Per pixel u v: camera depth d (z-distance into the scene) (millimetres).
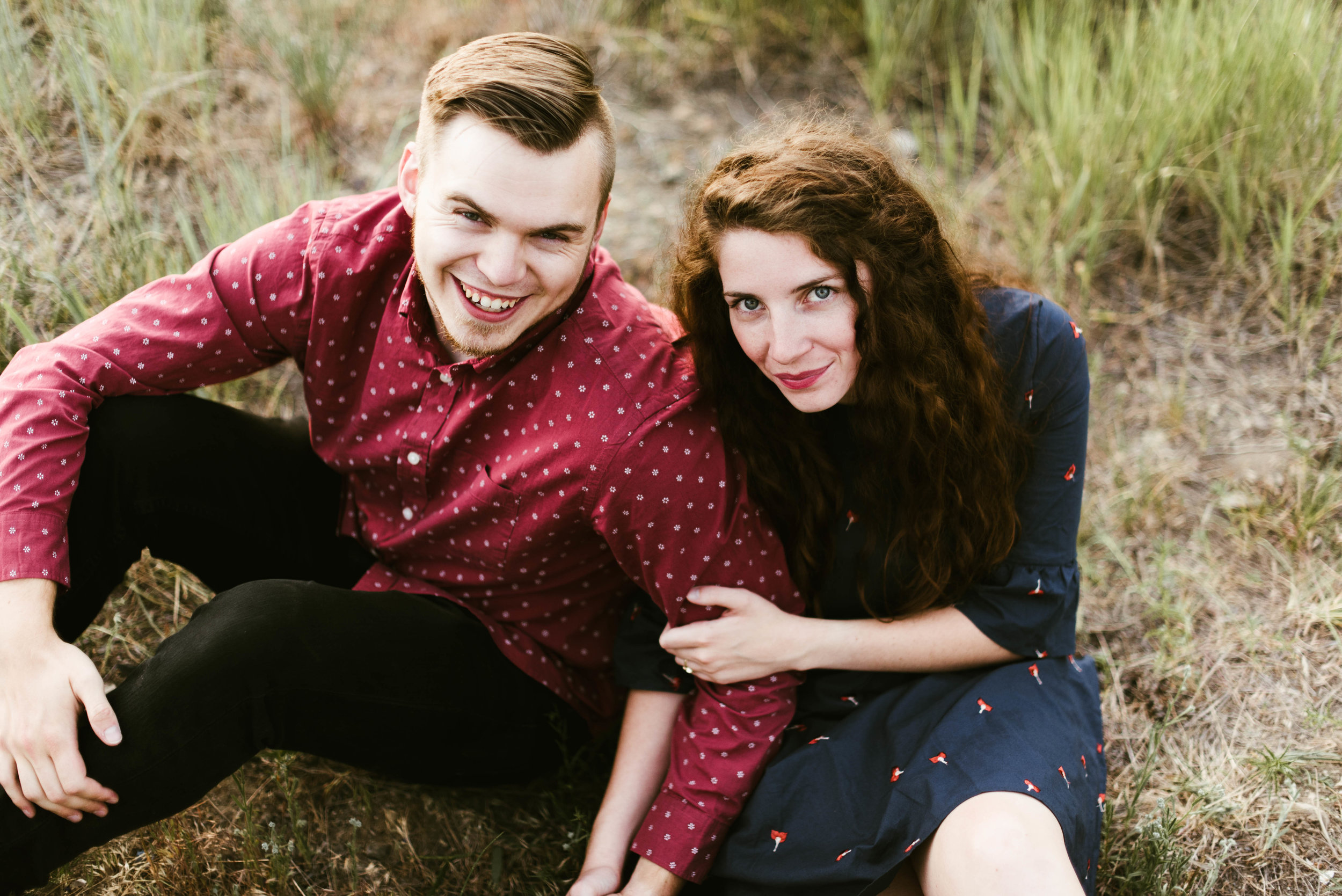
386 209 1516
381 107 2729
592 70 1344
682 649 1513
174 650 1327
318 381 1570
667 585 1481
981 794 1333
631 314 1457
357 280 1480
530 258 1306
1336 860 1636
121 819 1336
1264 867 1648
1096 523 2178
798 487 1515
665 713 1624
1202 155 2432
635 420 1389
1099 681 1850
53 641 1363
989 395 1426
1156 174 2473
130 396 1525
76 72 2332
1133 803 1700
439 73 1315
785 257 1283
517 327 1371
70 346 1480
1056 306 1501
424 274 1359
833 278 1308
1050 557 1533
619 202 2668
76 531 1479
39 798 1303
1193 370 2354
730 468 1442
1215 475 2205
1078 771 1435
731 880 1506
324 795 1737
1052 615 1535
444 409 1495
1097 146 2504
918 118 2850
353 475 1648
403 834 1719
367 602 1450
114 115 2367
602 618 1685
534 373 1437
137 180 2320
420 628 1477
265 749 1494
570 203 1281
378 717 1458
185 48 2496
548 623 1645
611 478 1398
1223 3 2512
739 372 1436
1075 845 1362
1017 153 2715
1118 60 2564
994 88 2846
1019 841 1271
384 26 2930
